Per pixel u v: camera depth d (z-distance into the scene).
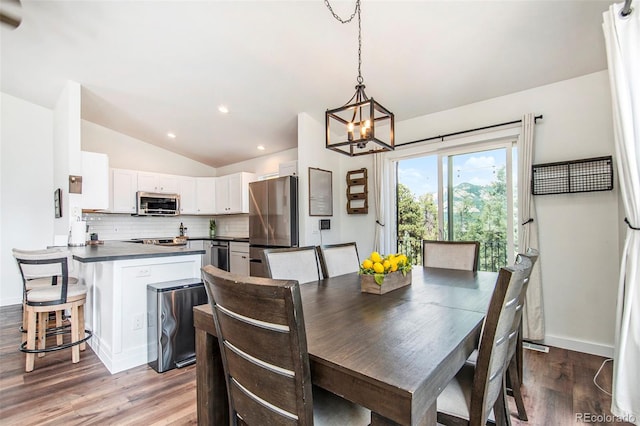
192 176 6.36
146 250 2.96
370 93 3.33
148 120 4.69
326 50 2.81
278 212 4.17
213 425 1.36
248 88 3.63
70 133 3.62
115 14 2.60
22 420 1.79
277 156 5.68
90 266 3.02
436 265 2.74
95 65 3.32
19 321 3.59
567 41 2.39
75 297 2.57
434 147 3.64
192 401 1.99
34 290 2.49
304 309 1.42
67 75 3.53
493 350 1.04
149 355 2.53
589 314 2.67
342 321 1.24
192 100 4.00
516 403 1.77
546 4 2.09
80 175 3.67
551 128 2.87
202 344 1.36
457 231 3.54
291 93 3.62
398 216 4.06
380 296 1.67
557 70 2.71
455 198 3.55
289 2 2.33
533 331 2.84
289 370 0.83
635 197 1.74
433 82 3.08
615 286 2.56
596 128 2.65
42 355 2.70
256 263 4.50
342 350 0.95
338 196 4.52
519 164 3.01
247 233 6.00
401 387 0.73
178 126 4.86
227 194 5.95
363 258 4.26
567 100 2.80
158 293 2.43
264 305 0.81
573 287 2.74
